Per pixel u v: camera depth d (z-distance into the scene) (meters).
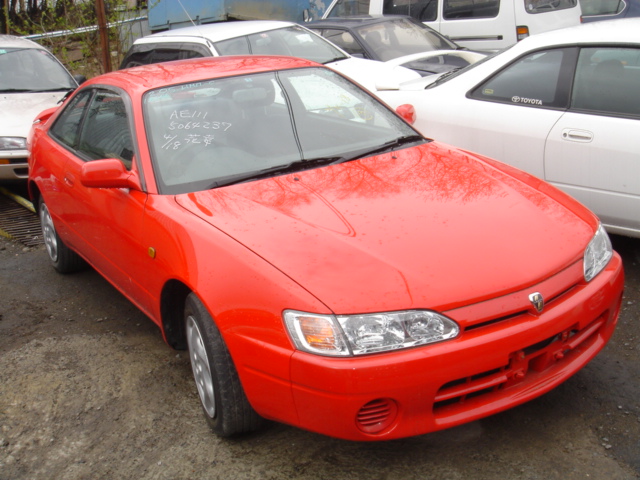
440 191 3.15
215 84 3.88
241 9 10.97
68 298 4.79
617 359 3.39
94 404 3.43
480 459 2.75
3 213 6.89
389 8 10.64
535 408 3.04
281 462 2.86
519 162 4.69
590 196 4.37
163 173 3.42
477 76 4.96
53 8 11.76
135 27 12.62
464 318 2.47
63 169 4.39
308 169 3.45
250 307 2.62
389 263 2.60
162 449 3.03
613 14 10.42
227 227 2.94
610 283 2.85
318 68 4.22
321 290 2.51
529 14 9.23
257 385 2.64
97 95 4.32
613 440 2.80
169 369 3.70
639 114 4.15
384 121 4.00
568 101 4.46
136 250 3.43
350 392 2.41
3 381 3.73
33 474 2.96
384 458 2.81
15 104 7.50
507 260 2.65
